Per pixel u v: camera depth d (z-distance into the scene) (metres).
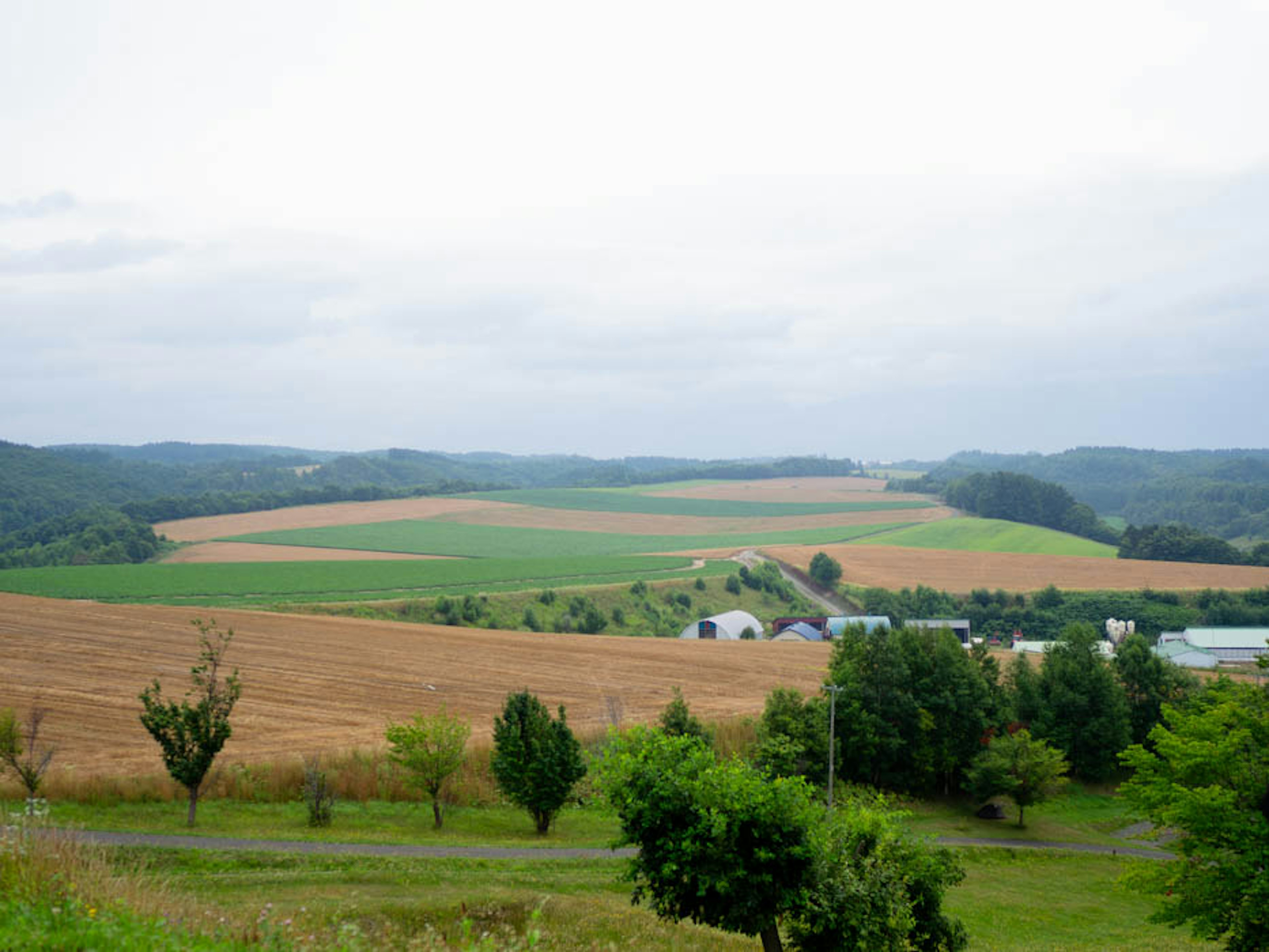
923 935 27.09
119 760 48.59
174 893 15.21
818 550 191.00
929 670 66.06
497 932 24.33
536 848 41.75
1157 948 37.00
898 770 64.69
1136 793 35.94
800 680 87.06
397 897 28.17
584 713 68.88
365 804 46.97
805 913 21.78
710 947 26.33
